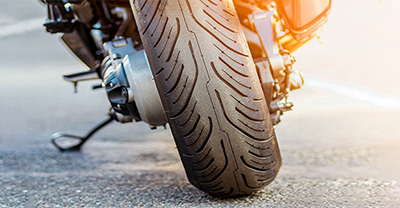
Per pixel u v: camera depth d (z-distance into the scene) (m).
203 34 2.36
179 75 2.37
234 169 2.45
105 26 3.00
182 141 2.42
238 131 2.40
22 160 3.48
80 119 4.96
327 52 7.72
